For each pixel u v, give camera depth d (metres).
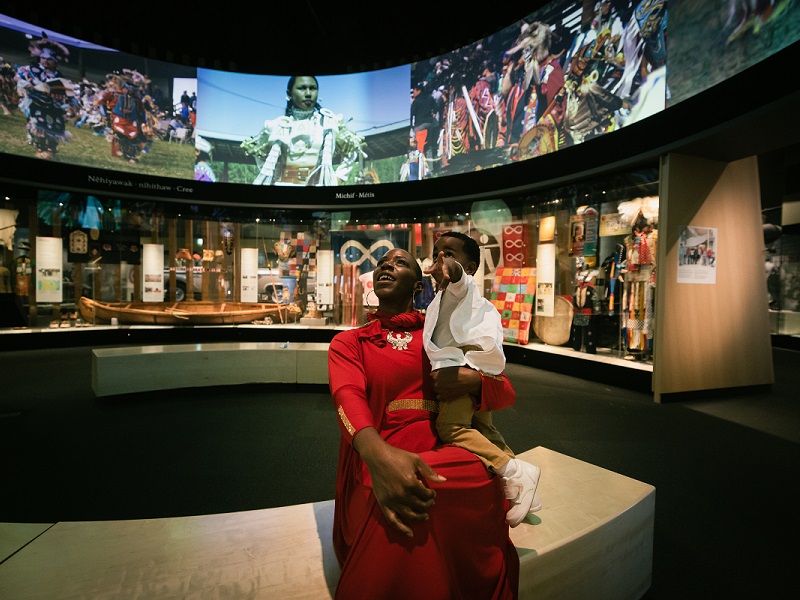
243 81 9.76
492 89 8.27
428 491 0.99
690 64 5.42
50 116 8.68
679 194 5.35
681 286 5.44
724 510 2.70
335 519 1.34
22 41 8.36
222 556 1.38
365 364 1.34
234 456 3.50
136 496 2.79
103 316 9.52
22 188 8.44
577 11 6.96
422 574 1.00
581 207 7.23
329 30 8.80
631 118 6.25
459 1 8.01
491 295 8.74
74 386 5.80
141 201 9.53
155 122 9.48
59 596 1.19
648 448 3.80
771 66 3.95
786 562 2.16
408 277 1.43
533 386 6.23
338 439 3.91
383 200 8.84
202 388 5.71
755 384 5.93
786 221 11.33
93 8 8.02
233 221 10.24
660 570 2.09
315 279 10.44
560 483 1.92
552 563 1.41
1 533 1.50
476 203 8.76
